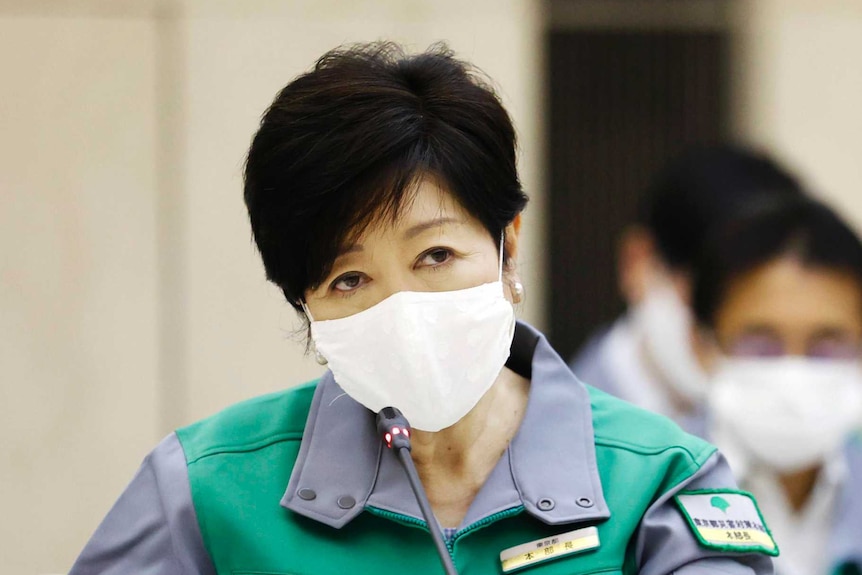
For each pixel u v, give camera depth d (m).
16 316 15.47
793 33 17.14
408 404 6.31
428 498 6.58
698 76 17.11
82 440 15.53
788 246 12.51
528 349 7.04
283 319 15.59
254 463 6.64
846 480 12.48
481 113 6.26
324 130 6.06
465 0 16.30
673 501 6.60
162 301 15.55
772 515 12.50
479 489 6.56
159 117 15.48
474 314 6.28
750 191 13.29
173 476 6.62
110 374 15.51
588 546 6.38
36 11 15.40
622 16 16.94
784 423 12.38
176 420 15.57
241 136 15.55
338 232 6.15
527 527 6.47
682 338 13.43
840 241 12.43
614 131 17.05
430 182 6.17
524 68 16.45
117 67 15.45
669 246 13.52
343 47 6.55
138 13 15.47
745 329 12.59
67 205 15.47
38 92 15.41
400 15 15.89
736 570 6.45
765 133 17.14
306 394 6.95
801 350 12.52
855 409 12.49
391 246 6.20
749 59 17.16
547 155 16.98
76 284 15.52
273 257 6.39
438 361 6.25
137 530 6.58
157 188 15.49
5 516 15.49
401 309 6.20
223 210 15.55
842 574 12.32
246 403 7.00
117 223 15.49
